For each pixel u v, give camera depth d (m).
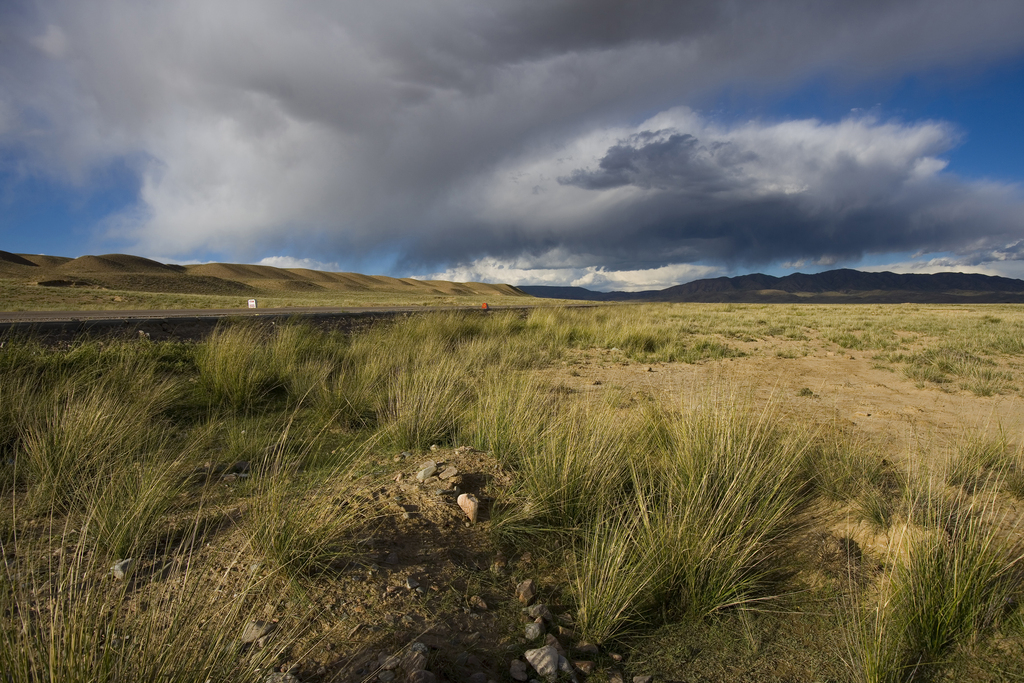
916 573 2.67
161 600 2.37
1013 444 5.20
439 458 4.55
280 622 2.35
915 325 22.56
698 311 36.94
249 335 9.90
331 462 4.44
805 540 3.40
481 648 2.45
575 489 3.75
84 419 4.42
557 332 15.48
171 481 3.71
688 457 4.02
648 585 2.89
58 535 3.11
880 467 4.43
